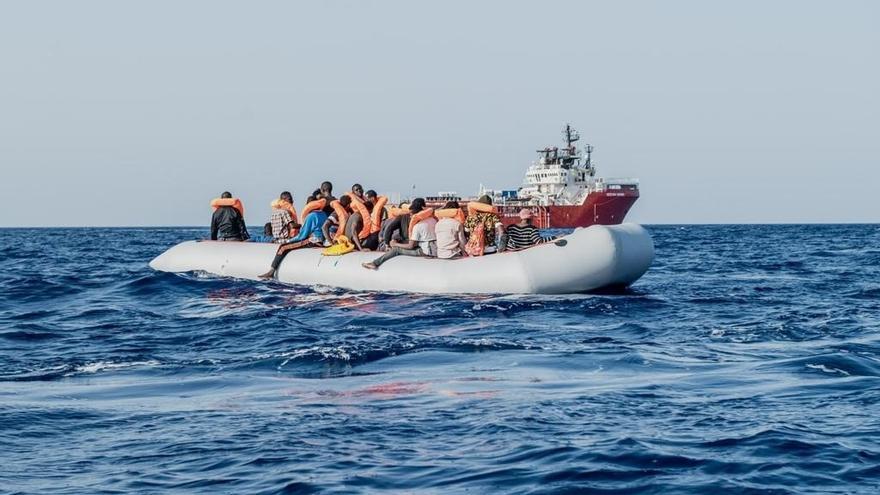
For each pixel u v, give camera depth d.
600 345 11.75
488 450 6.60
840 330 13.17
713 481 5.88
